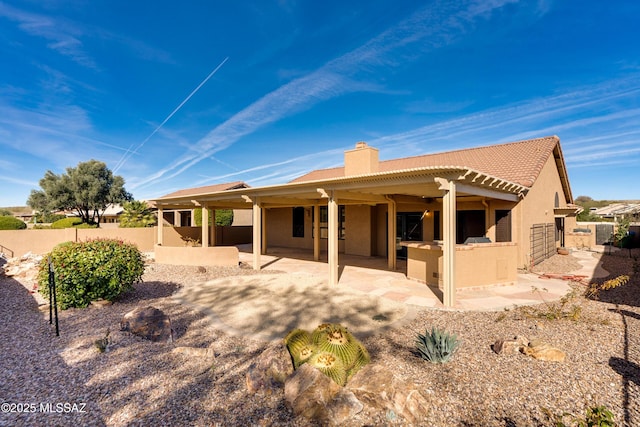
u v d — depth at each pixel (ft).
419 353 16.57
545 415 11.21
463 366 14.94
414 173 26.86
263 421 11.02
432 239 49.52
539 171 44.62
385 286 33.14
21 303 25.64
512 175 44.52
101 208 139.23
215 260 46.57
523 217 41.98
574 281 34.94
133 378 13.84
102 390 12.87
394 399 11.59
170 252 47.93
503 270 32.50
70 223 90.33
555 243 60.80
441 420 11.07
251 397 12.44
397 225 54.29
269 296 29.32
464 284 30.50
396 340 18.61
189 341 18.62
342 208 61.72
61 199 127.34
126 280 26.30
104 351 16.40
